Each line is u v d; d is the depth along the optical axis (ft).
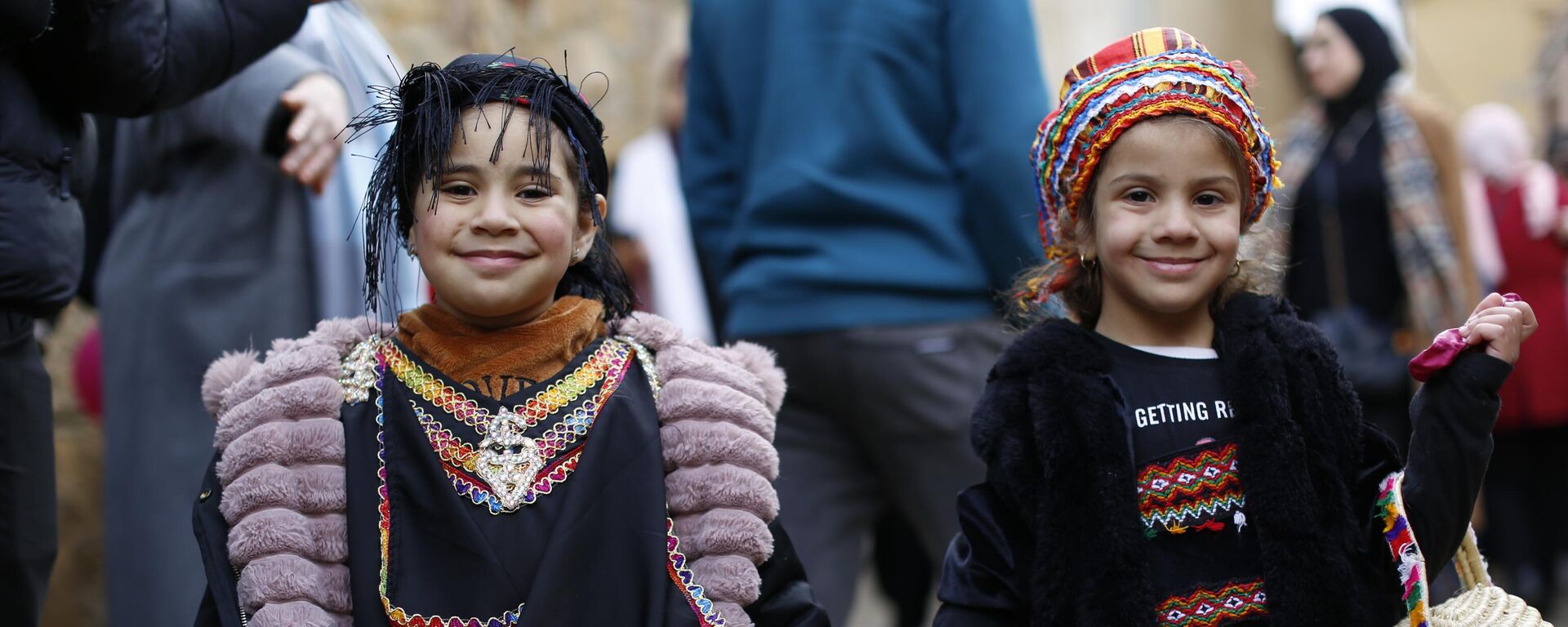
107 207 13.07
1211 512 7.95
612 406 7.88
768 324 12.09
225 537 7.58
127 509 11.81
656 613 7.52
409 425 7.73
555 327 7.98
